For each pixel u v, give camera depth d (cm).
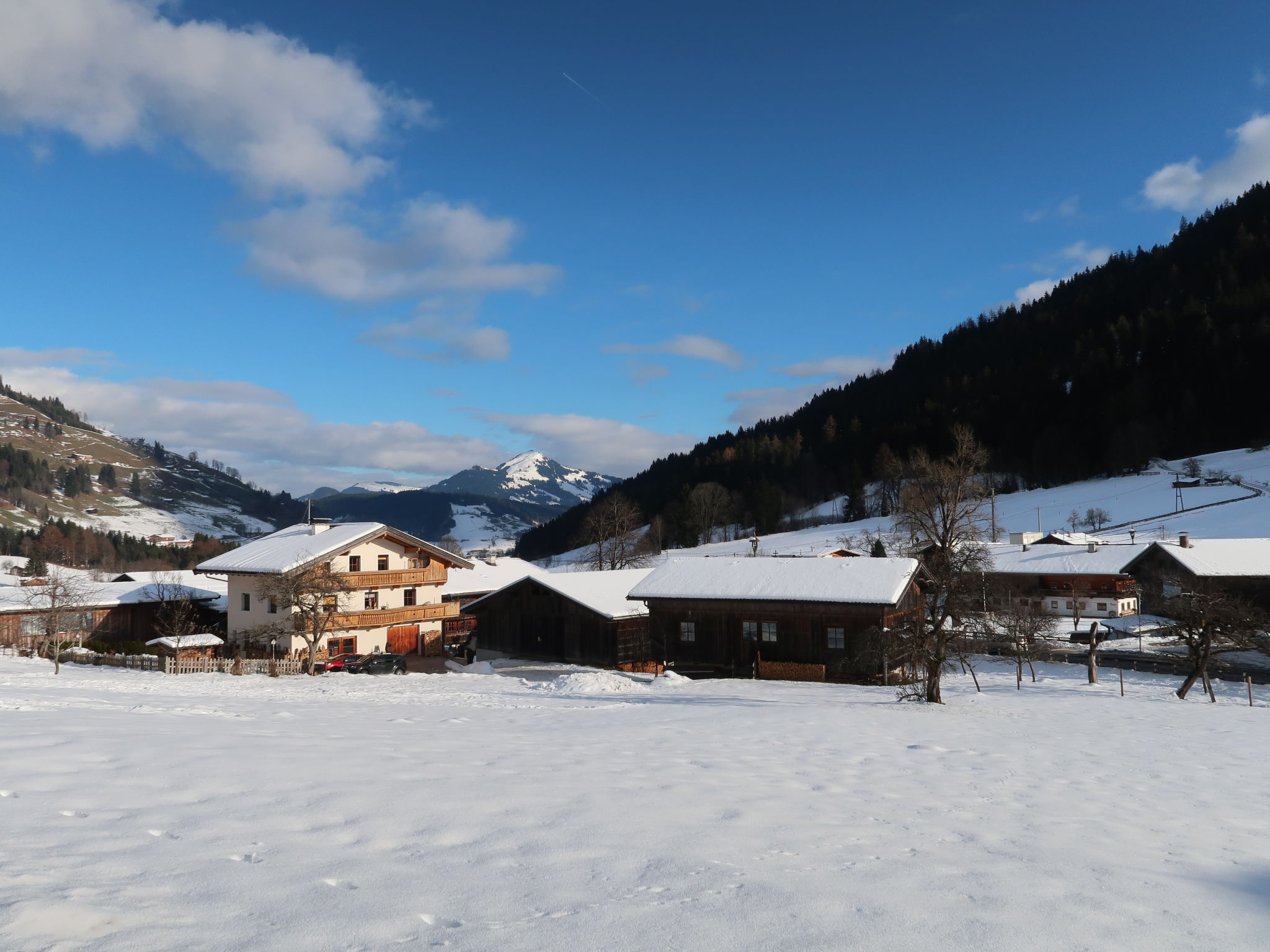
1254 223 19262
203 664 4150
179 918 415
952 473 3344
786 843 691
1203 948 493
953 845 754
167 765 811
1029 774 1341
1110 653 5403
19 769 752
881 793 1050
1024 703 3042
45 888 440
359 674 4303
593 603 4691
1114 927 521
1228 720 2597
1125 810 1068
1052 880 636
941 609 3019
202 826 600
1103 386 15675
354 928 417
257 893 462
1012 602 4872
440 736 1318
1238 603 3797
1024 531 11269
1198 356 15025
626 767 1080
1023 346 19738
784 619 4200
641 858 595
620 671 4569
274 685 3394
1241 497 10619
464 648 5575
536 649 5000
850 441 18700
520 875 535
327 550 4812
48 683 2888
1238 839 932
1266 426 13288
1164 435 13962
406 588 5431
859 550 9419
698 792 917
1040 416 15962
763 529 14388
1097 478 13938
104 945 370
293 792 734
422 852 575
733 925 461
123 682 3200
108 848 530
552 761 1083
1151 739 2008
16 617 5166
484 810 718
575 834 657
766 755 1367
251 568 4853
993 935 477
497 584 6188
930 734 1878
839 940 445
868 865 639
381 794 750
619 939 427
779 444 19450
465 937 416
